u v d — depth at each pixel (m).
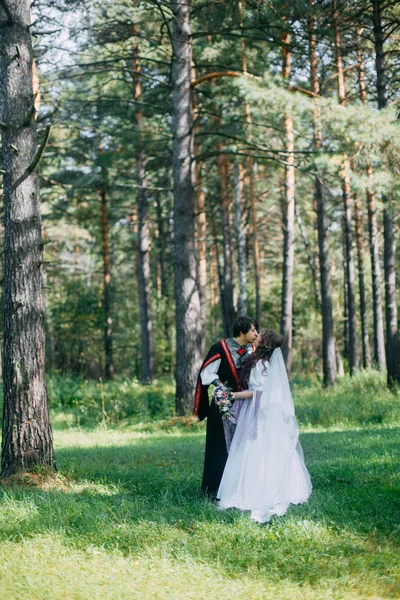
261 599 3.97
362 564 4.38
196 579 4.29
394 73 17.05
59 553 4.79
